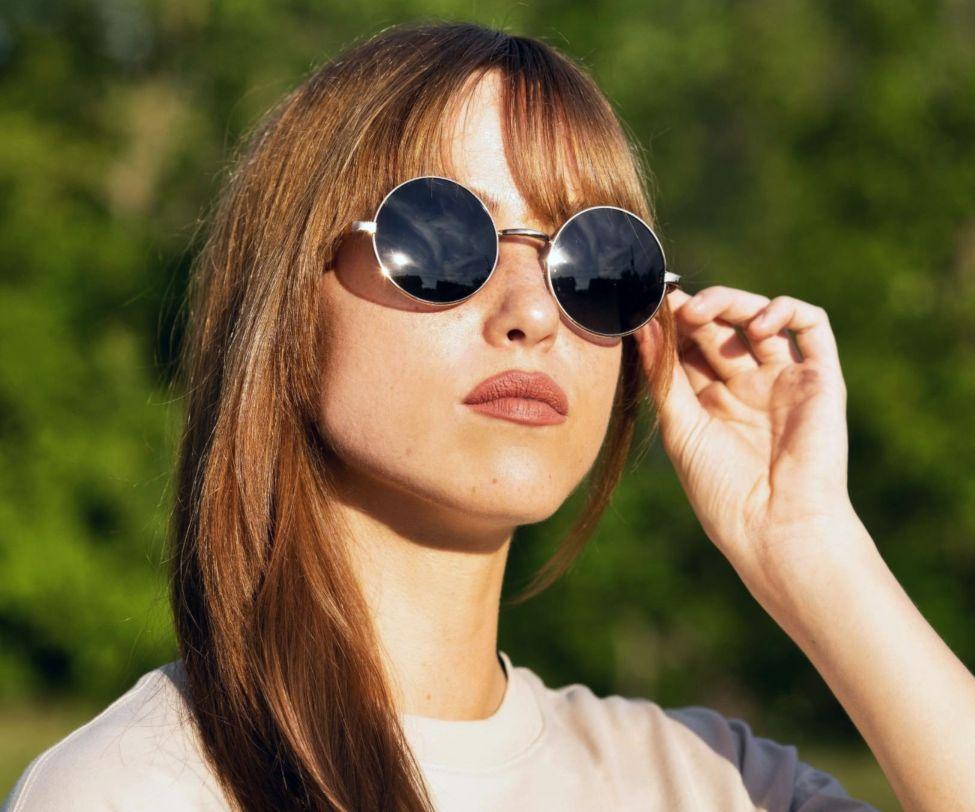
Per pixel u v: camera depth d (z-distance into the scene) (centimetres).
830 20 1314
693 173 1249
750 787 173
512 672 168
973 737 156
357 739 142
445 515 153
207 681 146
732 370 194
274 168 165
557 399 151
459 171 155
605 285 158
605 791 162
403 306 148
